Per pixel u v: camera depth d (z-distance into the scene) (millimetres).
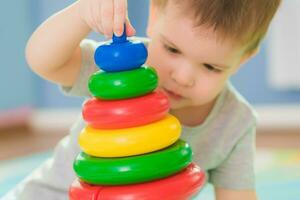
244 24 832
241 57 886
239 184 988
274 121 2512
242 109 988
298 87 2465
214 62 825
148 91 710
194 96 843
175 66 823
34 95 2734
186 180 701
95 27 739
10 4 2615
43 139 2422
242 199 994
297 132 2379
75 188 713
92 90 708
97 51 710
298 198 1405
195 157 970
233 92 999
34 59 822
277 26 2408
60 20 793
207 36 804
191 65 822
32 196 993
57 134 2541
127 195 673
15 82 2658
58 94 2717
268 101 2521
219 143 970
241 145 983
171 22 815
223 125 971
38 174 1015
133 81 694
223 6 805
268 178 1592
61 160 986
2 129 2615
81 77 881
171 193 684
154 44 837
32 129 2711
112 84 692
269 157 1873
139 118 689
